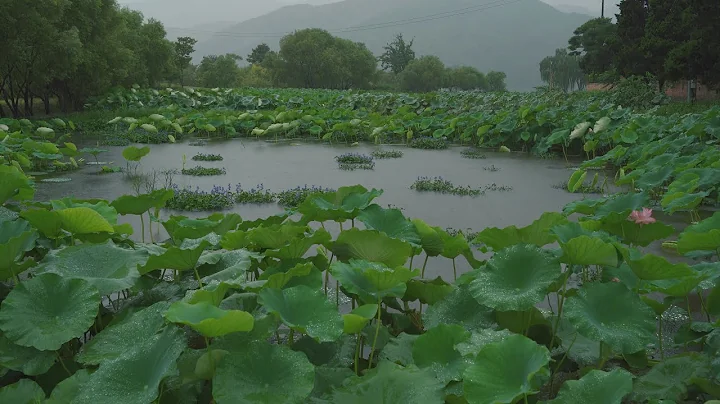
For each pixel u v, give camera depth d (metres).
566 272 3.53
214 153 19.66
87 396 2.60
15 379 3.25
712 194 10.59
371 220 4.72
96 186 13.47
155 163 17.34
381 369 2.77
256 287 3.33
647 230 4.89
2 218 4.48
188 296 3.08
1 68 28.42
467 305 3.62
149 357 2.73
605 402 2.56
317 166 16.70
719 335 3.36
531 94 35.41
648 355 4.36
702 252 5.05
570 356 3.40
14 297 3.09
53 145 15.46
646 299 3.73
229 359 2.68
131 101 36.91
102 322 3.91
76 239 4.54
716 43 30.39
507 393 2.54
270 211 11.03
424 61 118.00
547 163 17.19
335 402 2.63
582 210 6.43
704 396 3.21
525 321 3.54
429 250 4.80
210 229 4.73
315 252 7.71
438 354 3.05
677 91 42.88
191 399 2.81
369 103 33.09
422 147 21.16
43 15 27.39
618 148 12.33
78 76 35.00
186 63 75.75
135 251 3.95
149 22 50.81
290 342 3.33
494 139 20.67
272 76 95.50
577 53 59.62
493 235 4.26
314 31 96.50
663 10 35.78
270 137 24.70
